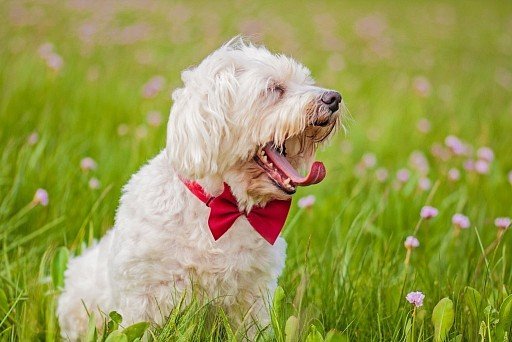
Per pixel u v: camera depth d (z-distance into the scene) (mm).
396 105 8766
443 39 15789
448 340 3488
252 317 3666
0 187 4980
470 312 3588
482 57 14211
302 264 4473
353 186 5770
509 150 7227
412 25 17234
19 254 4180
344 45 13023
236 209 3500
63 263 4035
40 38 10062
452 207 5566
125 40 10781
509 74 12508
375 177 5902
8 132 5895
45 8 12680
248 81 3459
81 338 4152
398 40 14766
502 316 3379
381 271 3930
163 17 13570
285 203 3643
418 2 21734
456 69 12500
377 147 7105
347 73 10523
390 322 3707
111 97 7387
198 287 3559
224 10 15836
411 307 3756
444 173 5992
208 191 3492
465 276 4219
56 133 6070
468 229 4887
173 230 3498
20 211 4598
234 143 3475
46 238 4590
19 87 6988
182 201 3504
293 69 3631
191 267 3523
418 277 4137
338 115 3578
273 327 3291
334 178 5965
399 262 4469
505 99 10188
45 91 7117
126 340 3133
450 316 3324
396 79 10633
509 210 5676
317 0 19828
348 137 7148
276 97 3506
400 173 5680
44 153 5605
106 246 3971
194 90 3451
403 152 7043
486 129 7527
